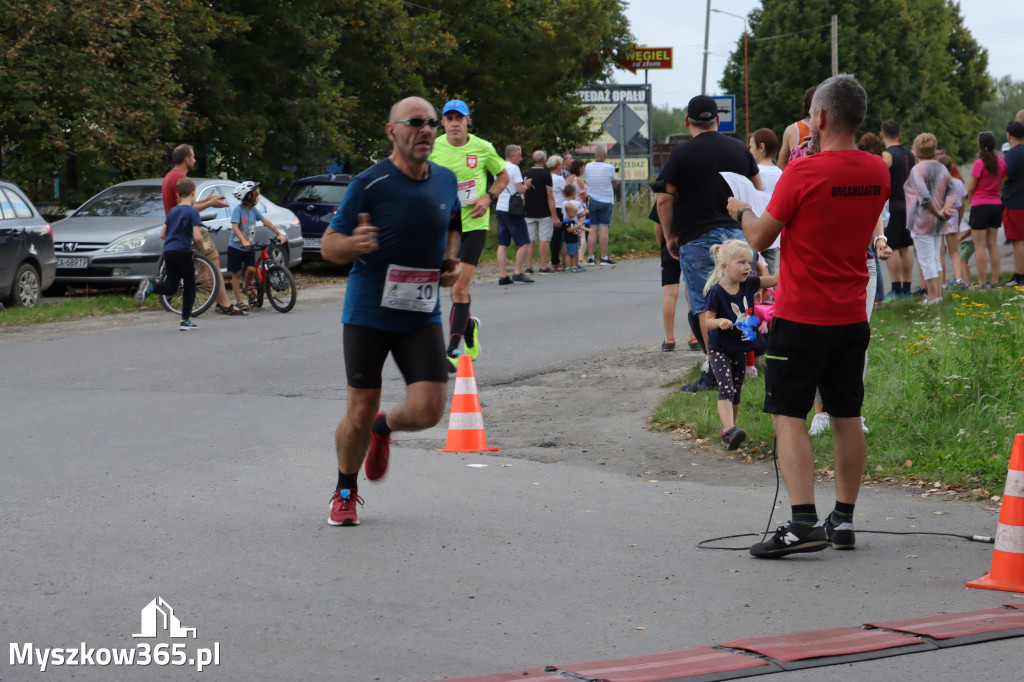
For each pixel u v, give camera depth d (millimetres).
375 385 6547
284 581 5688
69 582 5648
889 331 12422
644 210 41812
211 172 30766
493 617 5176
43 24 23609
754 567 5961
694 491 7715
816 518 6121
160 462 8430
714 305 8680
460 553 6195
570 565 5988
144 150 25281
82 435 9352
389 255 6332
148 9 25234
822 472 8102
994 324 11328
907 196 15867
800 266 6160
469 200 12320
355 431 6625
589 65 54875
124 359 13305
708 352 8844
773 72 77250
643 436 9336
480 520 6930
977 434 8438
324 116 31891
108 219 20516
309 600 5398
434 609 5277
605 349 13539
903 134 76688
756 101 78312
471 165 12281
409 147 6250
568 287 21453
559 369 12344
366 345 6465
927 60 78312
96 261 19688
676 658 4637
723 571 5887
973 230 16906
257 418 10062
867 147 10930
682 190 10320
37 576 5742
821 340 6137
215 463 8430
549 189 24672
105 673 4488
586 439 9344
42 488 7637
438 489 7773
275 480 7957
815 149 8078
